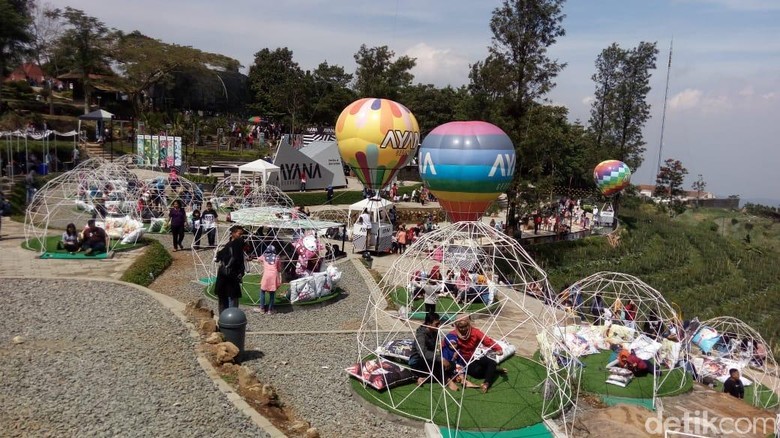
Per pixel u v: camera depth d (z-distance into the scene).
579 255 38.75
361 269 24.80
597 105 61.78
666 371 14.36
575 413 11.45
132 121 56.03
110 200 29.53
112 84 67.44
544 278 15.07
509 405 11.32
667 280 36.69
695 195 97.56
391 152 31.25
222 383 10.26
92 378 9.88
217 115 75.50
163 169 45.31
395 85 59.47
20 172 38.81
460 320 12.36
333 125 76.00
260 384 10.73
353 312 18.09
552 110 37.03
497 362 13.34
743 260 45.22
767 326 29.97
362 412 11.02
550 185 37.94
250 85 83.56
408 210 43.97
